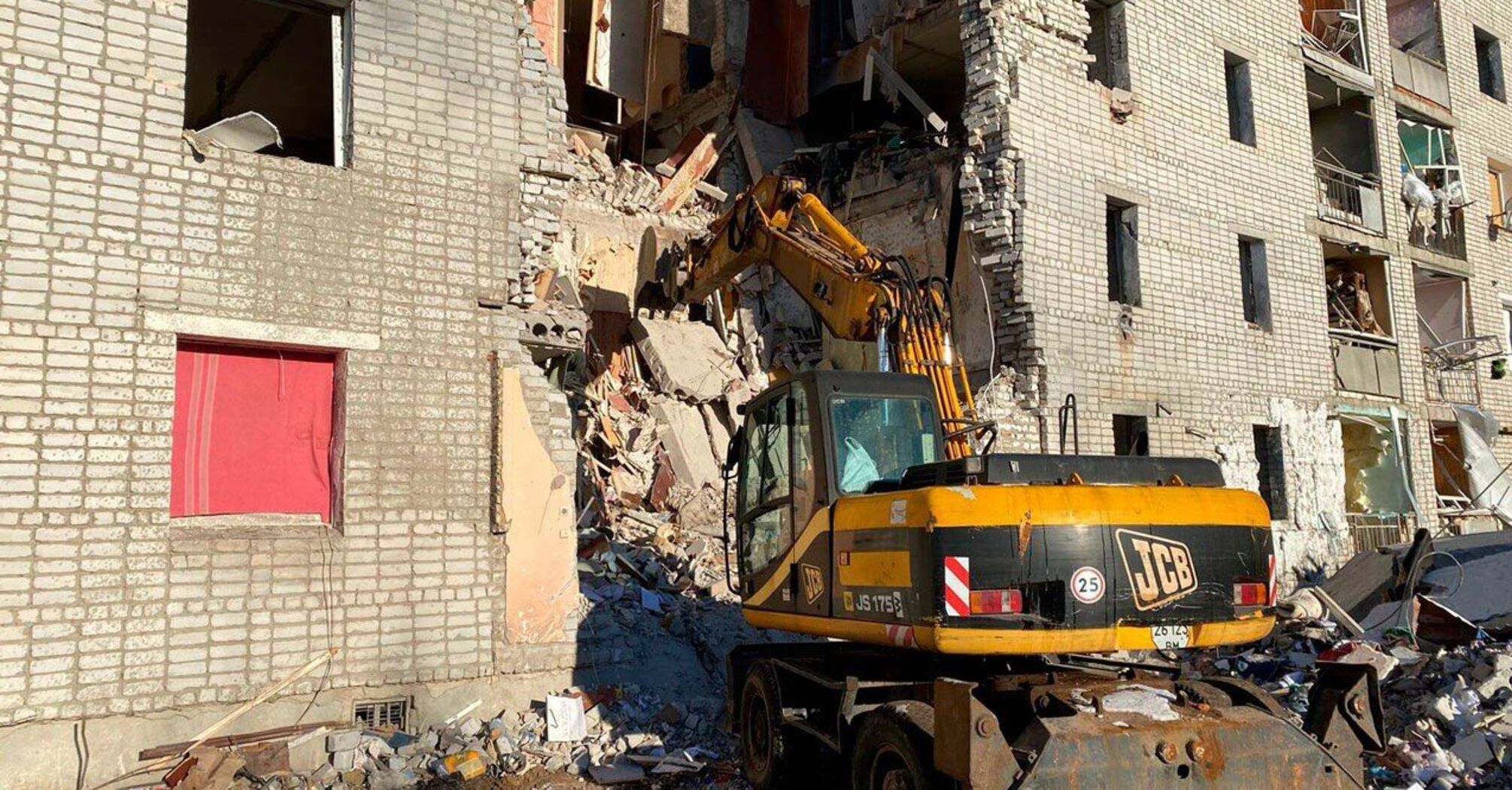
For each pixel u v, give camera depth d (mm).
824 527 6258
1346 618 10352
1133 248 13906
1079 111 13406
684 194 16594
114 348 6684
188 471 7059
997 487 5305
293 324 7348
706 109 19031
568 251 13930
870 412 6656
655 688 8625
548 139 8859
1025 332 12461
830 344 14836
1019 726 5551
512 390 8258
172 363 6891
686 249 11430
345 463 7484
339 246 7613
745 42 18750
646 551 11234
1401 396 17875
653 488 12797
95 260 6672
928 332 7469
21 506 6289
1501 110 21578
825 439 6402
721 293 15523
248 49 11016
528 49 8797
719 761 7527
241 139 7328
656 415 13695
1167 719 5055
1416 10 20891
